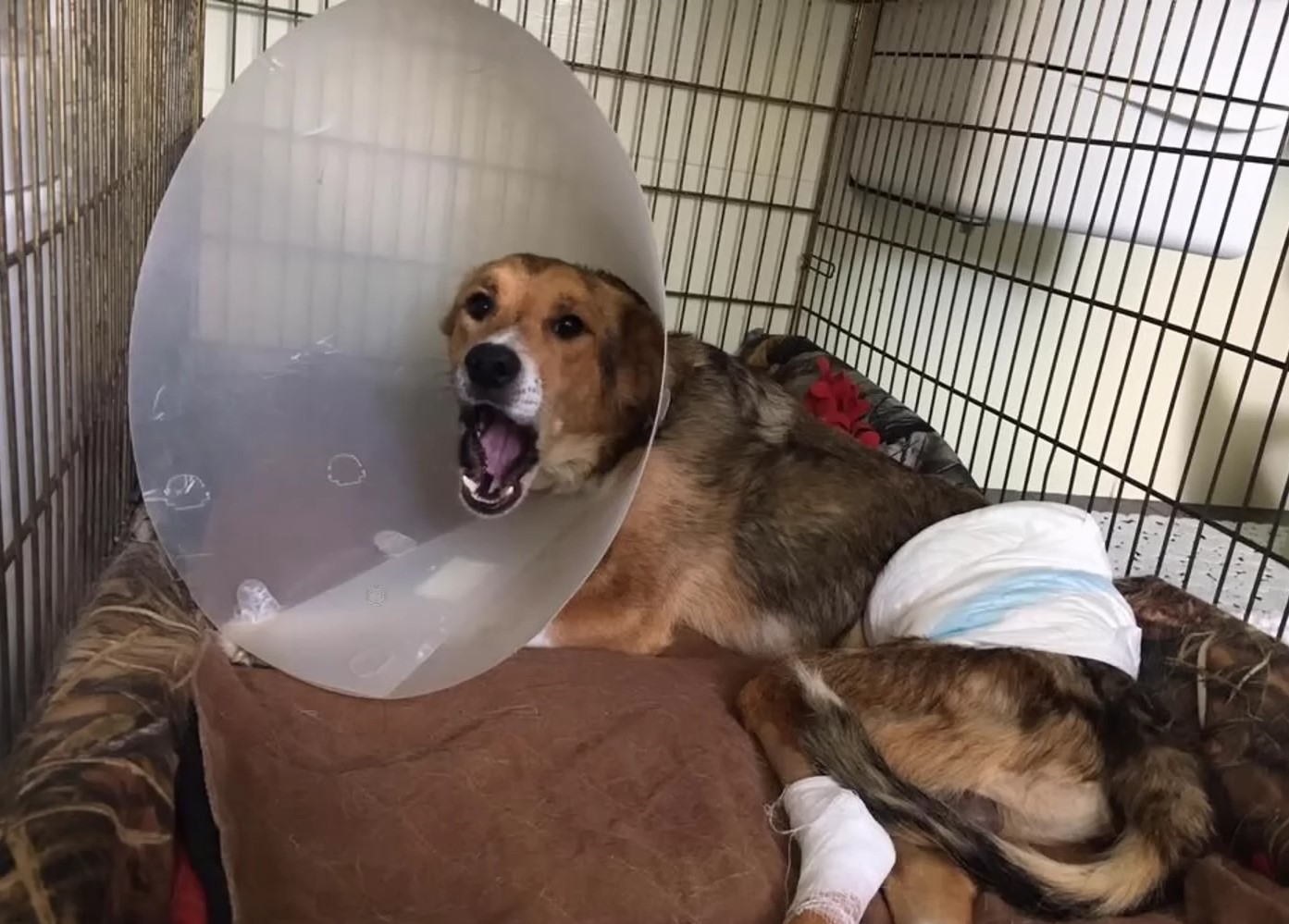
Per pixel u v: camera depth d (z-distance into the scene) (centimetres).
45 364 138
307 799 140
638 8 312
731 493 209
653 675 188
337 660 168
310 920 123
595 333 190
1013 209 269
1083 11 246
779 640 208
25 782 116
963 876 145
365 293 204
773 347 321
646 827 147
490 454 190
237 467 179
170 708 141
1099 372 250
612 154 178
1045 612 173
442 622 180
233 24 289
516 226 206
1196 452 376
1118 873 145
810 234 350
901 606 191
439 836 138
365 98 194
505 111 198
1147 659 190
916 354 351
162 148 217
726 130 332
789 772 161
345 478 193
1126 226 263
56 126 134
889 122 313
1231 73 248
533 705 169
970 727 163
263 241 189
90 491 169
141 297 158
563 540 188
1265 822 155
